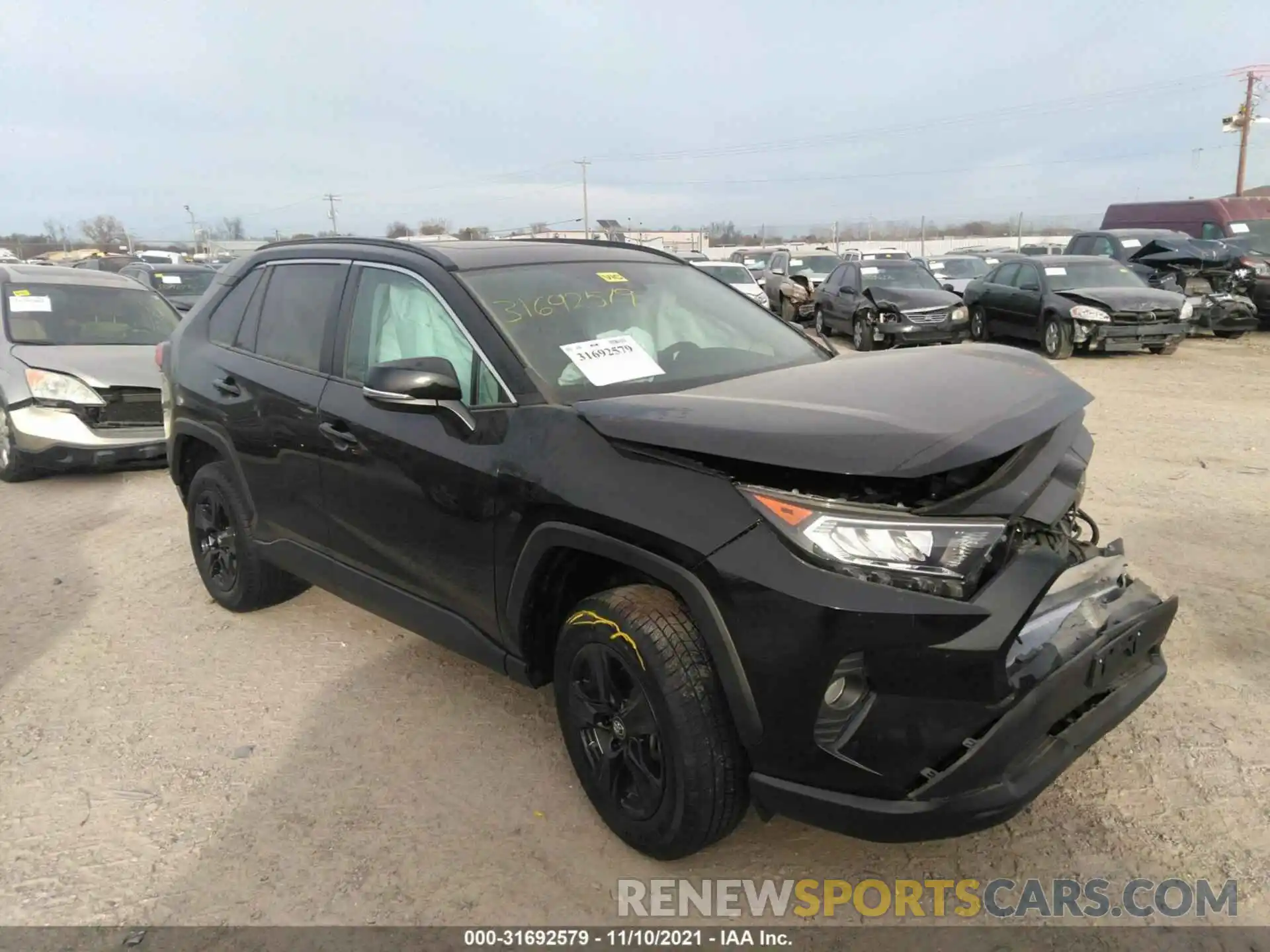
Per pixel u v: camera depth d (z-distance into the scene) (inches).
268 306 169.8
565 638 113.3
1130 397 394.9
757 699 94.0
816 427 93.7
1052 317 537.6
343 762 134.4
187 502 193.0
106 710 151.7
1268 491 240.7
